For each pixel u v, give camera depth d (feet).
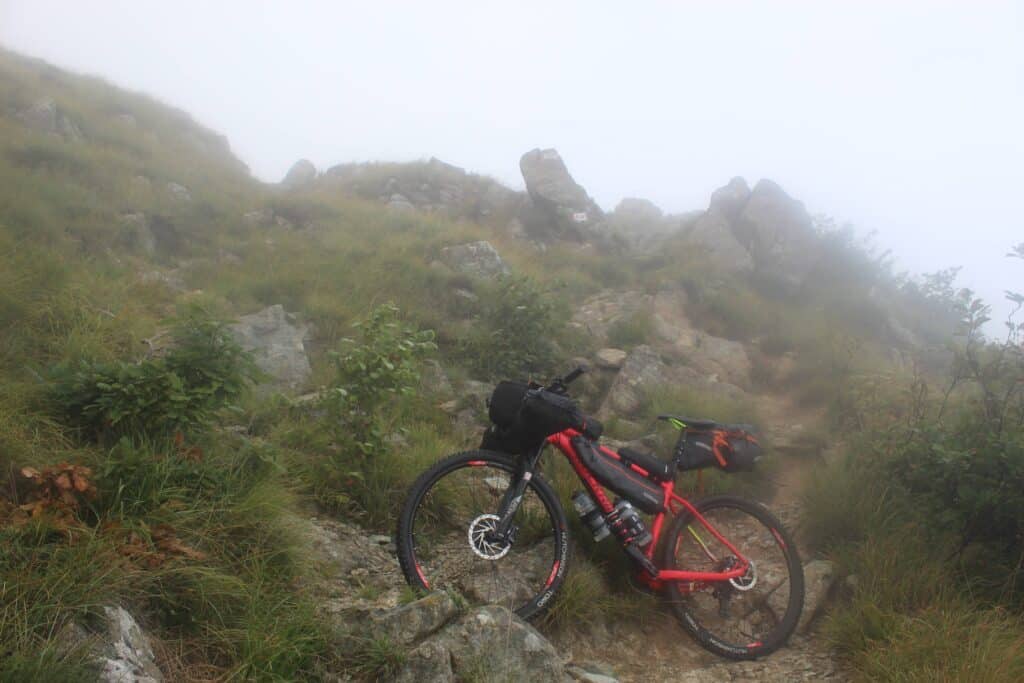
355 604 11.43
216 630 9.59
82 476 10.62
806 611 13.66
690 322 40.55
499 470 13.07
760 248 51.47
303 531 12.39
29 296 19.39
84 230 34.27
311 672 9.60
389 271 36.55
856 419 22.81
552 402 12.64
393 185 69.31
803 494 18.26
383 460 15.61
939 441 14.75
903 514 15.35
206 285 33.99
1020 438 13.73
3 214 29.66
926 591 13.08
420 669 9.63
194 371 13.28
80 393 12.86
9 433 11.24
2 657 7.54
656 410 24.27
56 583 8.48
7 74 63.05
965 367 16.81
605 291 44.73
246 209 52.54
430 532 14.28
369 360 16.12
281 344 23.93
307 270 35.76
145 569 9.67
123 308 21.93
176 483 11.56
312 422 16.97
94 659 7.89
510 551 13.34
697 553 13.65
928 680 10.64
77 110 61.46
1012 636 11.62
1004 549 13.62
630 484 13.14
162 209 44.78
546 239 60.34
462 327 31.12
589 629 12.67
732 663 12.71
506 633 10.37
